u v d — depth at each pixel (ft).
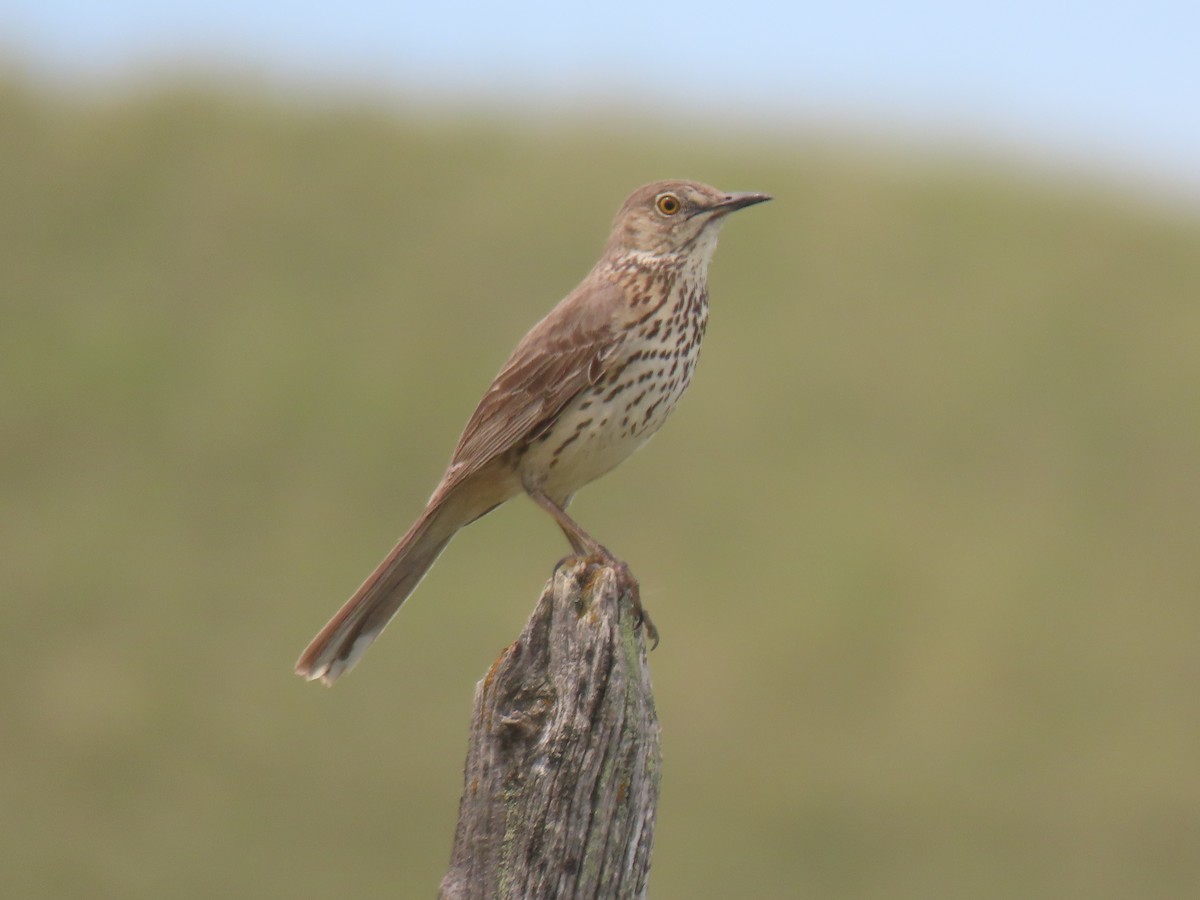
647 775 27.71
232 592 80.38
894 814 70.74
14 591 79.00
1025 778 73.05
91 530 83.35
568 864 26.96
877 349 93.76
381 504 86.74
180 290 98.63
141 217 103.65
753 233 99.91
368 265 100.48
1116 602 81.25
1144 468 89.10
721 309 95.09
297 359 94.17
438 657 76.13
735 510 84.53
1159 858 70.08
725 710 73.72
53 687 73.51
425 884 66.54
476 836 27.17
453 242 101.91
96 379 92.68
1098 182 109.50
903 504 84.48
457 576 80.64
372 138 108.68
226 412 90.74
